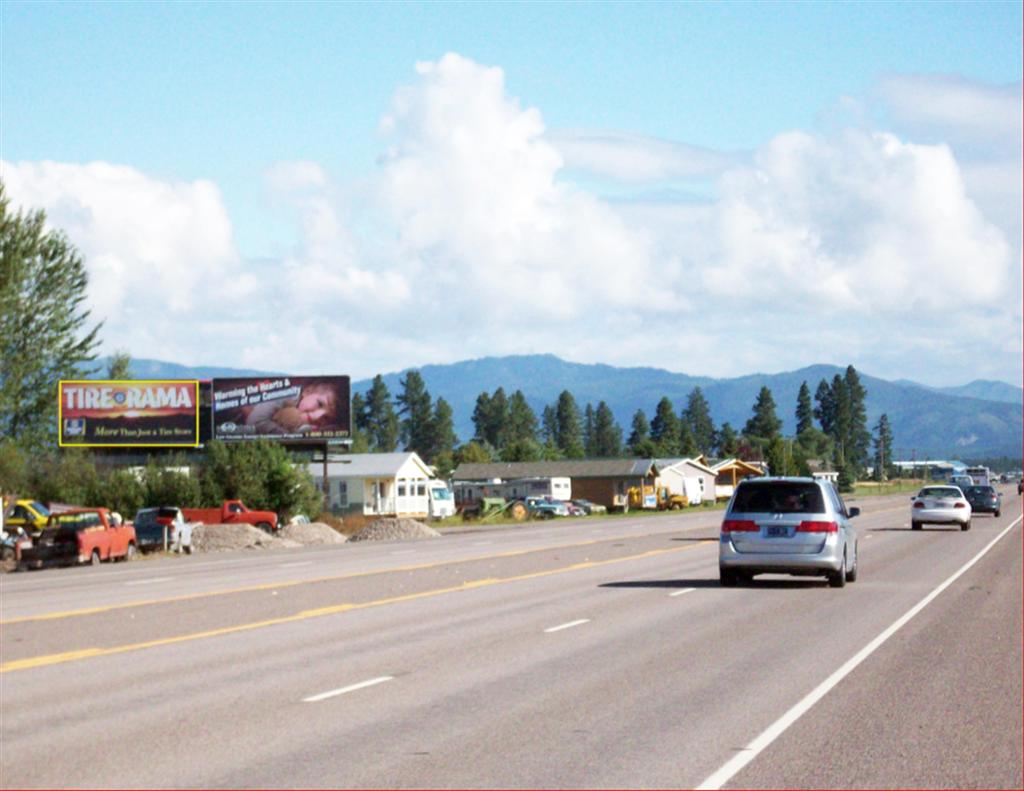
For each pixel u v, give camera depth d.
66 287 80.69
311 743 10.38
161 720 11.48
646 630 18.30
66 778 9.15
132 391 85.81
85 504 68.94
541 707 12.01
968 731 10.77
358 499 100.38
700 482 135.25
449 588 26.58
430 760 9.70
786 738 10.48
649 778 9.06
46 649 16.92
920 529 55.16
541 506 100.75
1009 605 21.84
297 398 88.50
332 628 19.17
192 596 25.58
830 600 22.81
